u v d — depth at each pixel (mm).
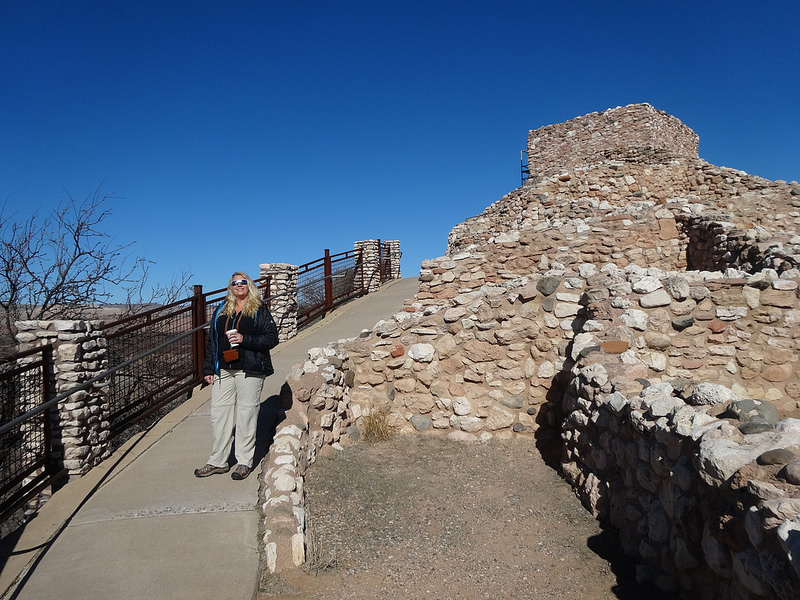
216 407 4992
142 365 7164
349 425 6500
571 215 12805
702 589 2934
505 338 6551
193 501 4488
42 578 3521
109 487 4863
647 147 16781
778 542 2053
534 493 4965
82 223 11992
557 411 6309
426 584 3576
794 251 7367
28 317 10906
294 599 3369
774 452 2395
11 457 4844
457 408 6562
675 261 10789
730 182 13766
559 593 3439
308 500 4727
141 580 3471
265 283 10812
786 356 5645
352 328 11797
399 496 4898
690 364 5762
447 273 9375
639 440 3713
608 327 5832
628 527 3832
